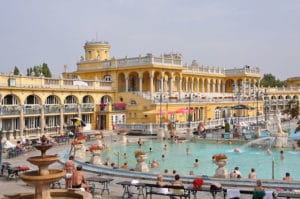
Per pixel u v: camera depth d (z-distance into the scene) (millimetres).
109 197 20031
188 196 18844
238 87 102625
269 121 74000
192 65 92438
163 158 38000
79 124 51656
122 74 74812
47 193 14141
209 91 96438
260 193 16891
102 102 69625
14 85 52188
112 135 58031
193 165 35125
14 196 15133
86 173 27547
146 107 67062
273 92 119875
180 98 73125
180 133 58156
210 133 55812
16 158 35375
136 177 25500
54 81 59375
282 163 36375
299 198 17750
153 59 70562
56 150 41438
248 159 38875
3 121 50250
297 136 47188
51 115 57438
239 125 66625
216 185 18812
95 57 86250
